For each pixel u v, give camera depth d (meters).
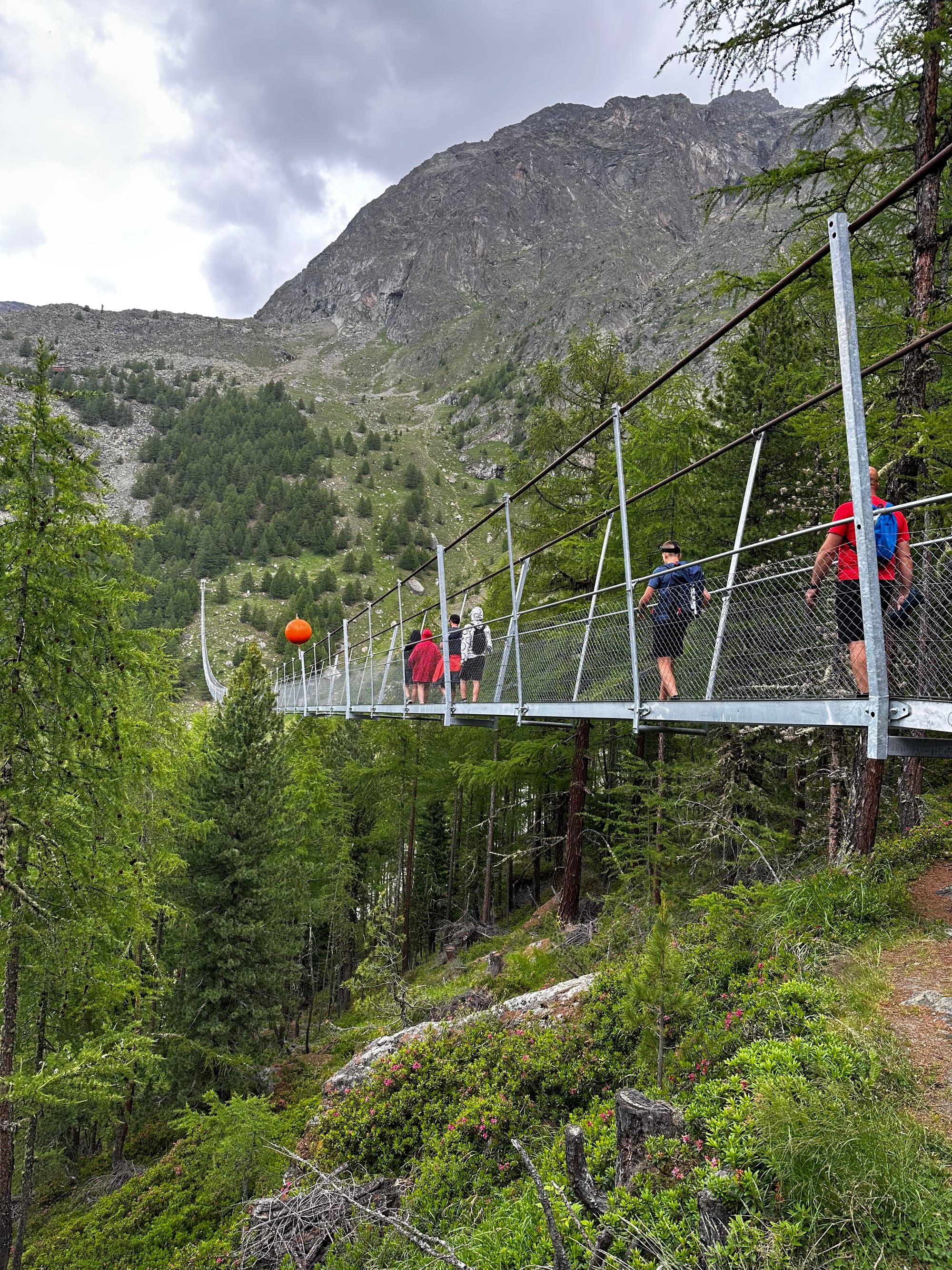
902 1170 2.52
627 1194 3.07
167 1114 17.66
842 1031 3.59
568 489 13.93
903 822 7.32
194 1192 11.03
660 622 5.59
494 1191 4.62
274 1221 5.59
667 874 10.16
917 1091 3.07
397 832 26.14
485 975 11.22
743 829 8.95
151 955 13.91
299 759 26.11
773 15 6.46
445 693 9.98
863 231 7.56
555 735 13.47
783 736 8.84
